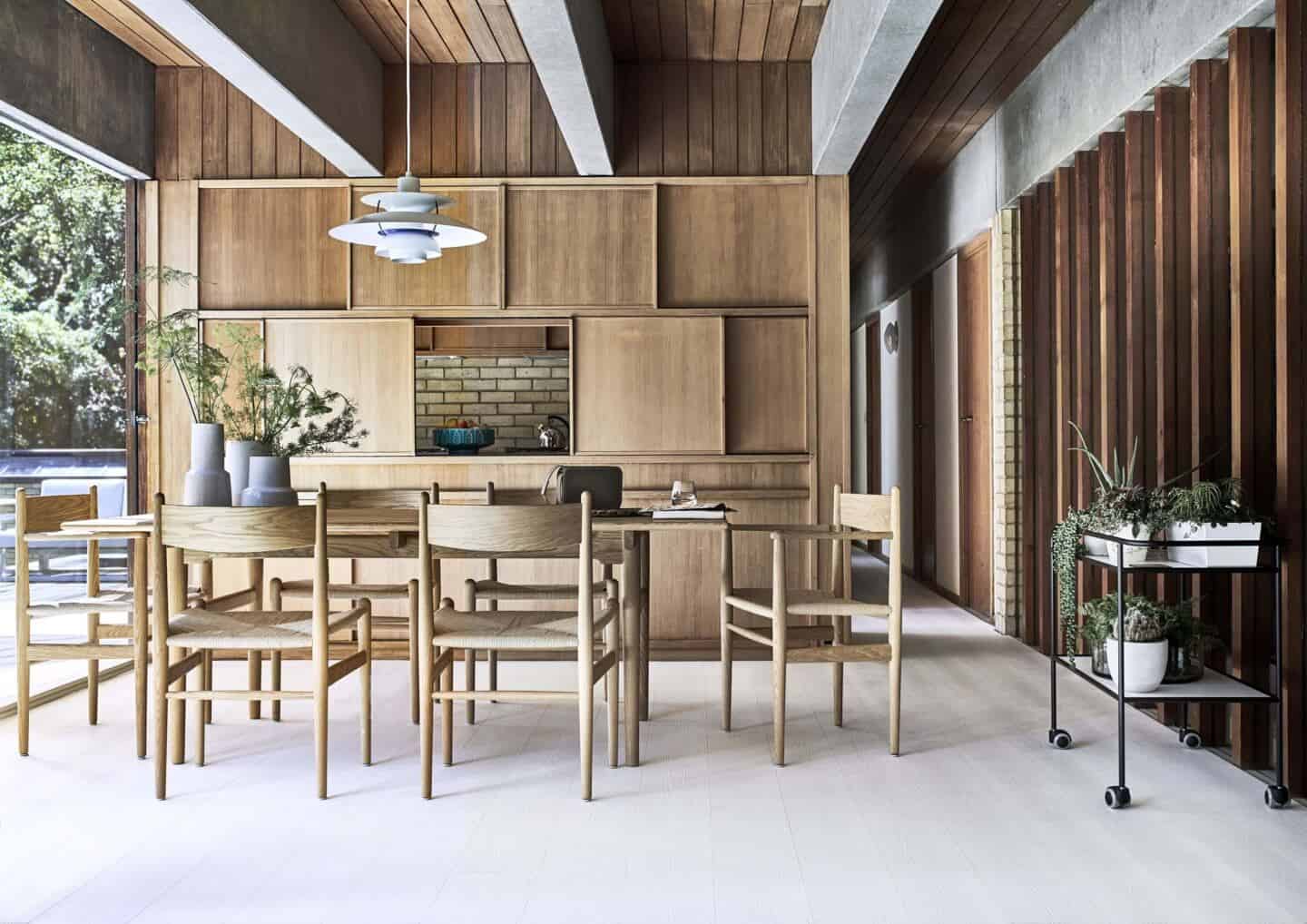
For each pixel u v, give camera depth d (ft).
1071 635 11.27
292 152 16.83
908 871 7.84
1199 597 10.97
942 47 15.39
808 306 16.71
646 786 9.87
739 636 16.46
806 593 11.94
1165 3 11.75
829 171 16.34
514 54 16.40
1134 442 13.01
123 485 16.22
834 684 12.29
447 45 16.06
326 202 16.85
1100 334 14.67
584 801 9.45
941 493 23.52
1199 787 9.88
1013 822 8.89
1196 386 11.24
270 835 8.59
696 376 16.67
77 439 14.99
